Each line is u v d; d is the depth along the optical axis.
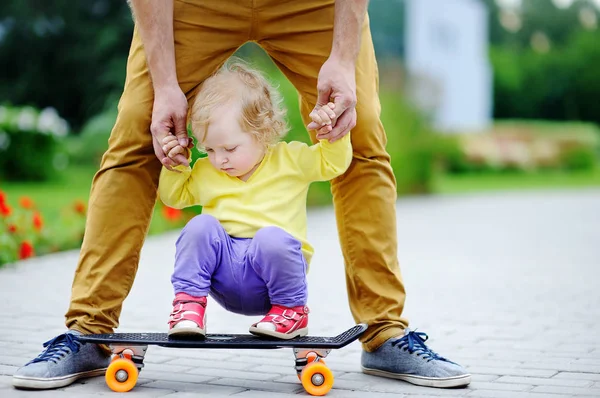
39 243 12.86
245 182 4.89
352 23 4.82
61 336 4.92
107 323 5.01
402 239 15.70
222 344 4.43
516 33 90.50
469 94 55.94
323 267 11.73
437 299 9.04
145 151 5.00
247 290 4.70
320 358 4.88
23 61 44.38
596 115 72.25
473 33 56.19
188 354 5.89
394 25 68.00
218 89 4.80
